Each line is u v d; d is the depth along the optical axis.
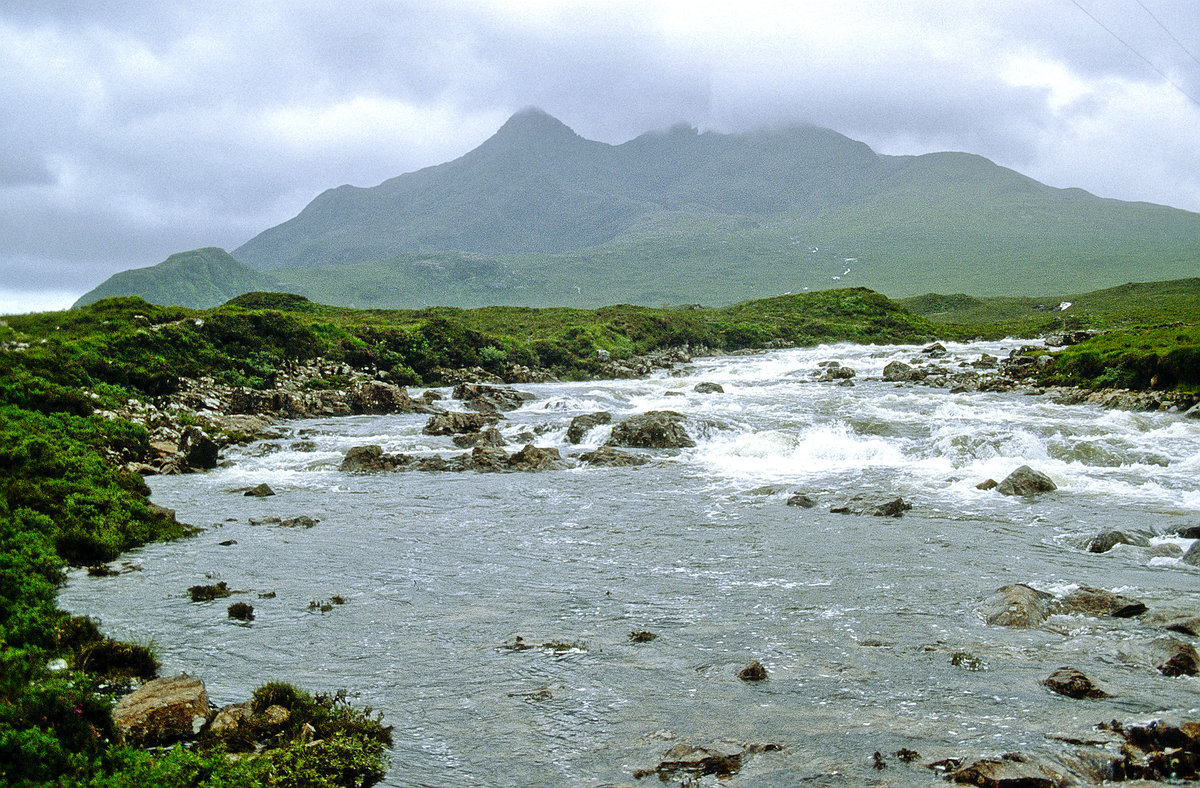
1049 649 14.14
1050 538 21.92
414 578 19.27
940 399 53.94
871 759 10.48
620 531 23.80
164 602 17.50
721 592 17.84
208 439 36.25
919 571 19.12
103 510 22.86
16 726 9.63
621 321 112.06
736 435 41.34
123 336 52.78
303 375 62.38
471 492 30.20
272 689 12.07
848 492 28.42
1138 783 9.82
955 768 10.12
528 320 116.69
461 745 11.20
